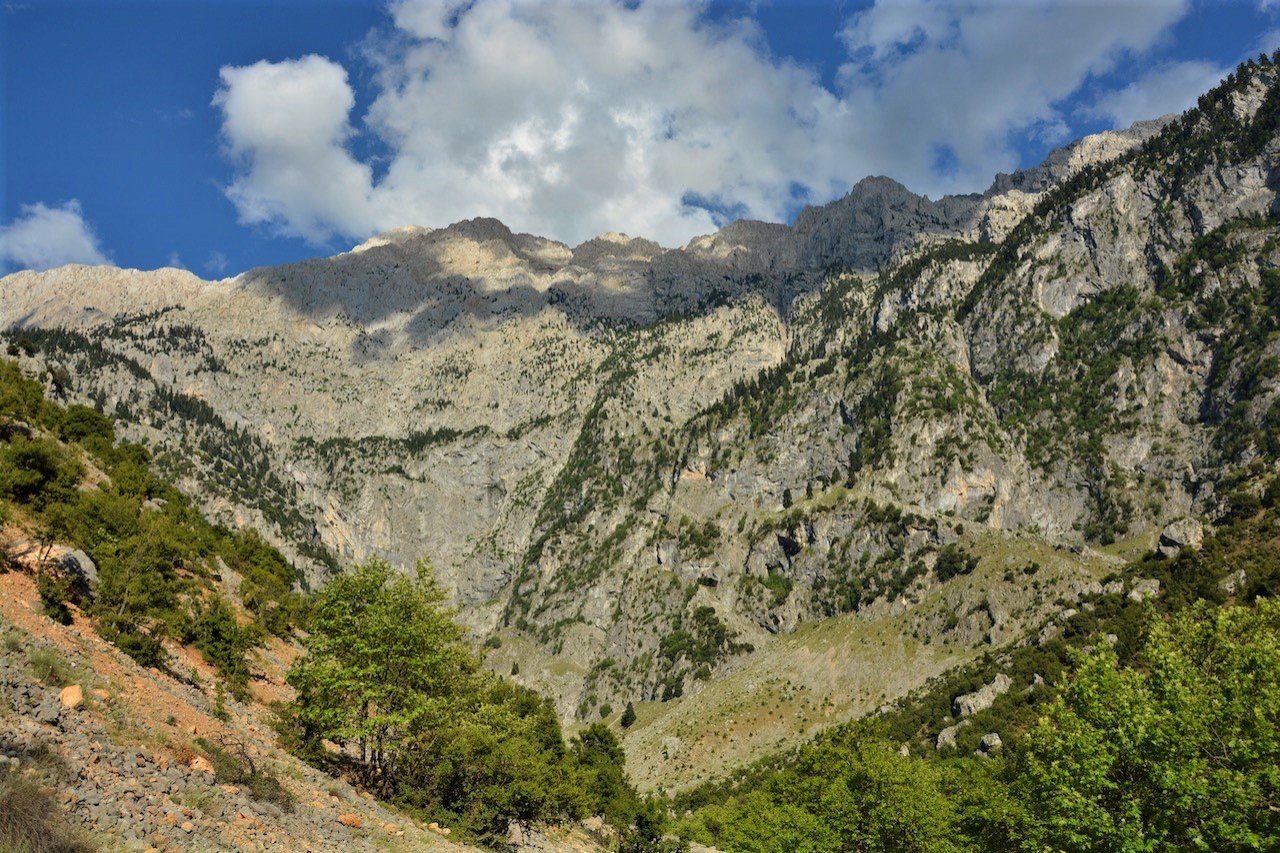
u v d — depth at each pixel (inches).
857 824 2605.8
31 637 1053.2
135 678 1197.7
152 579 1656.0
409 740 1542.8
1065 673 1632.6
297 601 2832.2
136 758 906.7
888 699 6953.7
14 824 665.0
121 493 2618.1
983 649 7126.0
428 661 1534.2
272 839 941.8
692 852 3865.7
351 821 1150.3
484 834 1562.5
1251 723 1334.9
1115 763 1423.5
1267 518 5644.7
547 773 2260.1
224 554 2925.7
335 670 1440.7
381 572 1569.9
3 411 2603.3
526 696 3437.5
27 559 1451.8
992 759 3009.4
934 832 2469.2
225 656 1696.6
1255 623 1579.7
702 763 6934.1
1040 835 1483.8
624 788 3757.4
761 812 3302.2
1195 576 5329.7
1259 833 1232.8
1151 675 1515.7
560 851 1972.2
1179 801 1288.1
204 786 952.3
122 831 754.8
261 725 1459.2
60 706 903.7
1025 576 7731.3
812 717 7165.4
